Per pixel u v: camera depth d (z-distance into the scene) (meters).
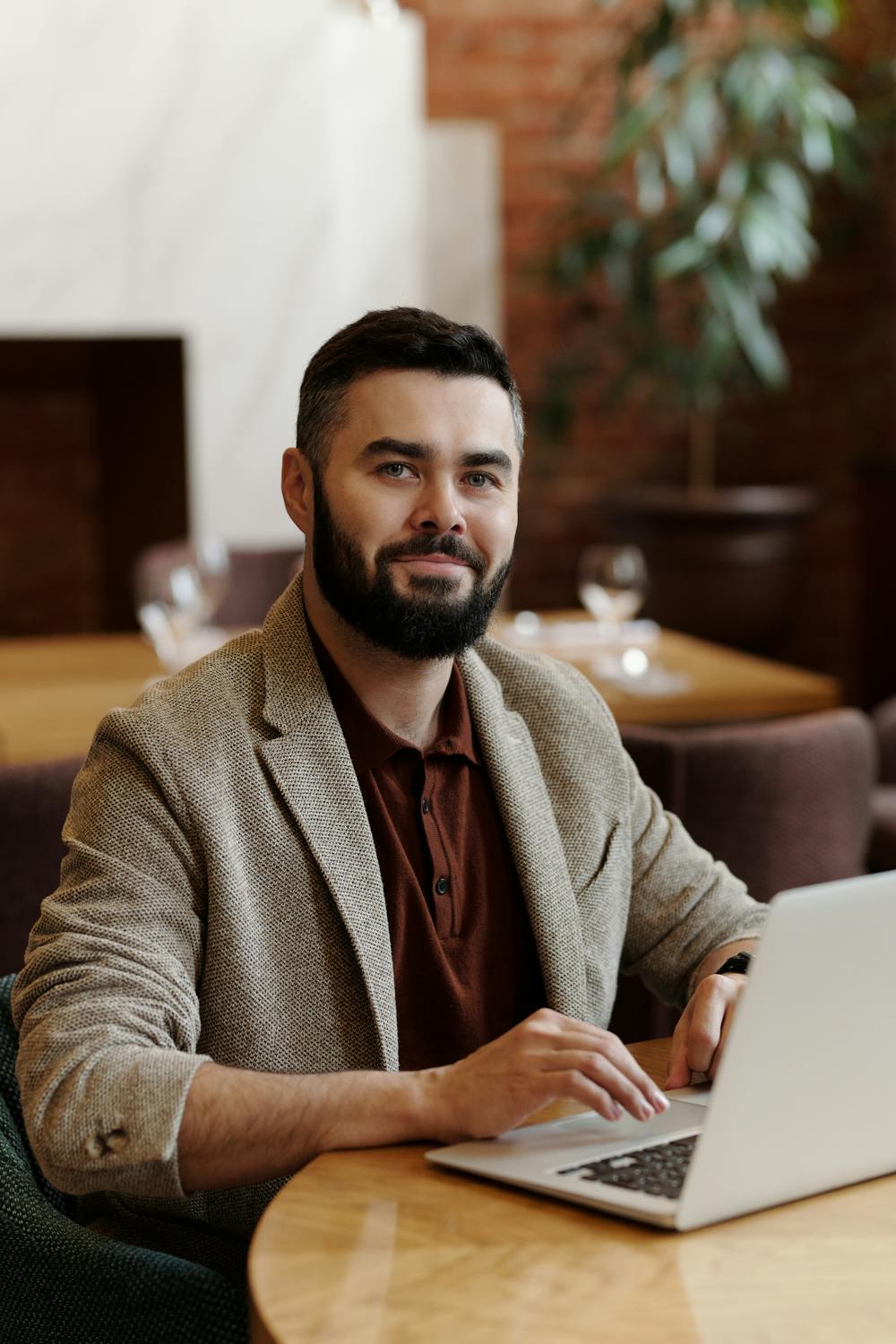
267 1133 1.21
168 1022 1.31
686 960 1.64
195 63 4.77
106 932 1.32
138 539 5.38
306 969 1.40
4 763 2.13
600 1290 1.00
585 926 1.56
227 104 4.81
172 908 1.36
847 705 6.32
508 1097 1.20
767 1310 0.98
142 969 1.31
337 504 1.40
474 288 5.62
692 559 5.46
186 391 4.86
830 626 6.32
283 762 1.41
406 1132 1.22
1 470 5.68
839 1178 1.14
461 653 1.44
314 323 4.95
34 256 4.70
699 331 5.66
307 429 1.44
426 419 1.39
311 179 4.90
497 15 5.81
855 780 2.52
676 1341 0.94
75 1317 1.24
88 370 5.59
